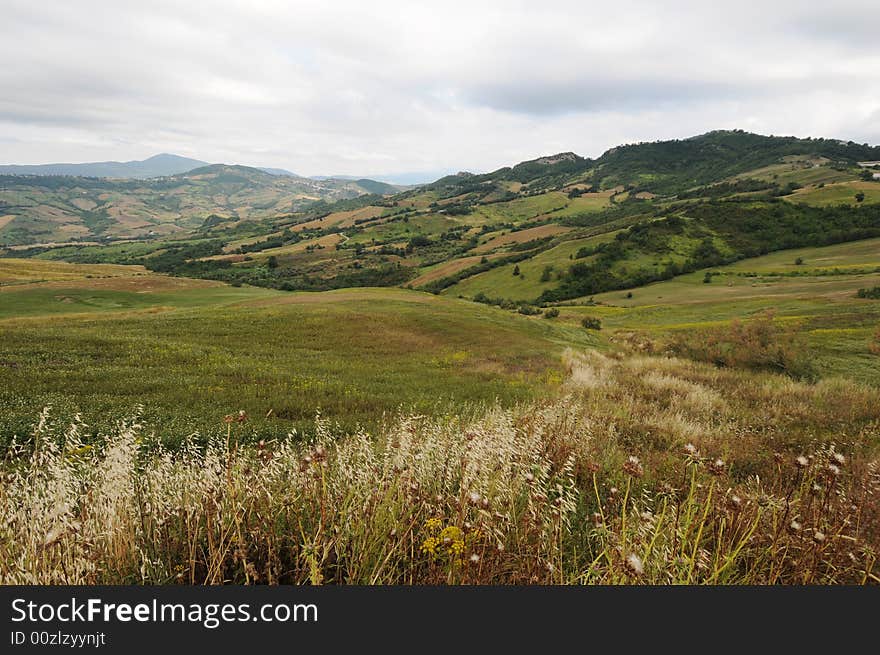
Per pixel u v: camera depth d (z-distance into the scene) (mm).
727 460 6832
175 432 8227
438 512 3582
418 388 16594
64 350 17484
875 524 4188
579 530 4230
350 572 3213
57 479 3584
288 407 11766
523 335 38188
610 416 9828
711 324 55812
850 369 23875
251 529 3592
